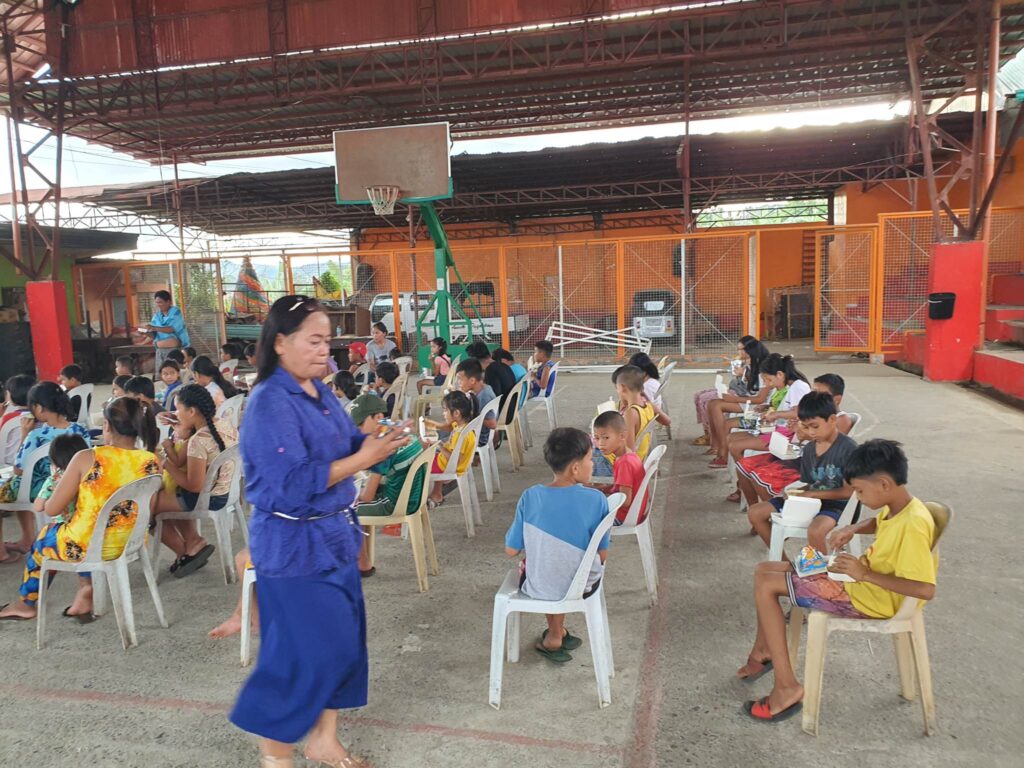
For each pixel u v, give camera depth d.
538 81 13.97
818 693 2.54
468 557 4.48
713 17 12.02
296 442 2.00
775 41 12.52
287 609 2.08
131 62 13.22
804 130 15.56
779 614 2.67
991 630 3.28
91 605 3.72
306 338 2.04
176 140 17.05
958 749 2.46
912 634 2.51
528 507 2.87
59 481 3.45
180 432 4.27
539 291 21.16
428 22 12.26
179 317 10.37
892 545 2.40
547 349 7.99
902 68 14.04
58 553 3.40
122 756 2.58
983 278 10.13
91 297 18.03
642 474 3.62
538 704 2.83
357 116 15.89
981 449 6.45
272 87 14.55
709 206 22.23
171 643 3.45
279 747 2.15
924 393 9.47
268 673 2.10
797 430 3.53
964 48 12.79
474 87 14.25
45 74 13.46
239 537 5.14
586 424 8.49
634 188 20.09
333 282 21.33
